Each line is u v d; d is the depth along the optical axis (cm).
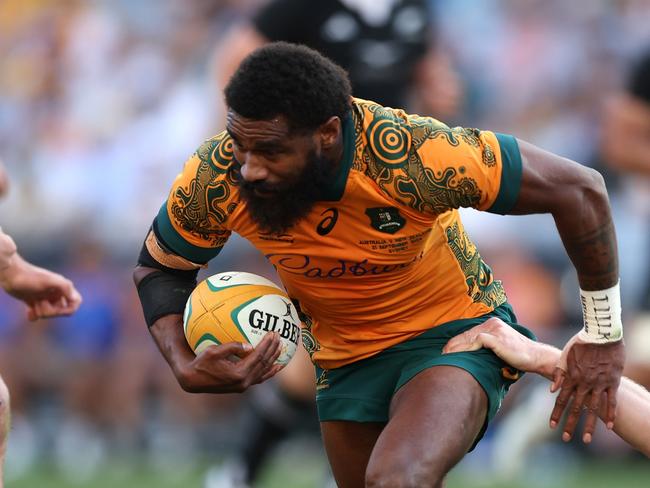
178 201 1532
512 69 3984
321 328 1686
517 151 1473
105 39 4125
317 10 2655
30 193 3962
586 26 4031
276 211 1445
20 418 3662
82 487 3008
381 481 1430
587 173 1502
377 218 1480
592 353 1584
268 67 1378
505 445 3038
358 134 1450
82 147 3966
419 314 1631
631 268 3450
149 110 3953
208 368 1501
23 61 4184
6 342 3675
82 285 3703
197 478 3186
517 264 3534
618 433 1669
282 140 1379
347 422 1703
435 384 1541
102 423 3634
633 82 2995
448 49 3972
